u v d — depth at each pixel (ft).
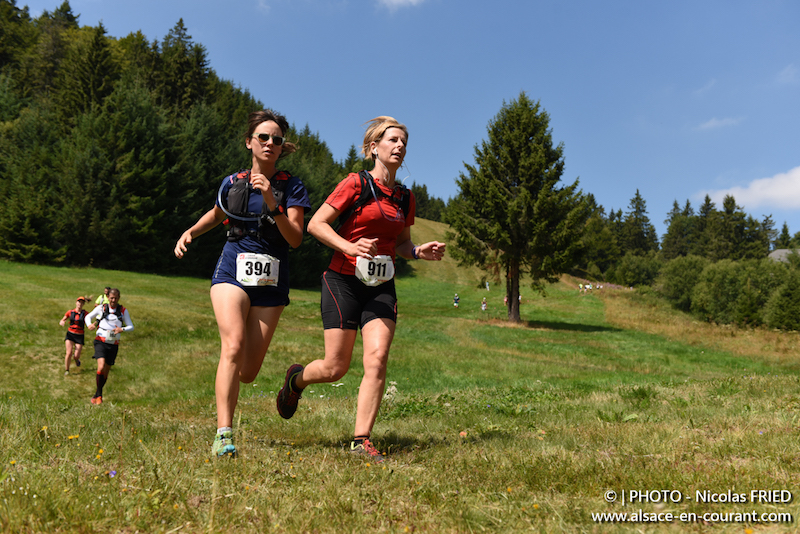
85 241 123.65
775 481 7.17
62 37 230.07
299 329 71.97
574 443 11.67
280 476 7.39
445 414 20.29
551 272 95.66
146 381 38.01
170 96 187.73
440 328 86.99
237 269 9.81
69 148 127.54
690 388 25.48
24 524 5.22
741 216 370.73
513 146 97.71
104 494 6.12
